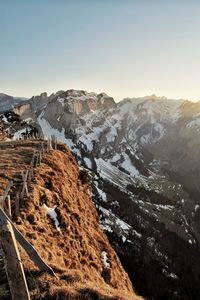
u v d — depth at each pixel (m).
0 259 16.05
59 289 13.65
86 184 53.78
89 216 41.84
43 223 24.48
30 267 15.17
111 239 140.25
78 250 26.91
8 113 153.25
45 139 70.31
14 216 22.20
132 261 126.88
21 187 27.78
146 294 109.19
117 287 30.42
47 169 36.38
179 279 144.88
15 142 64.94
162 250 176.88
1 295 13.13
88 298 13.45
